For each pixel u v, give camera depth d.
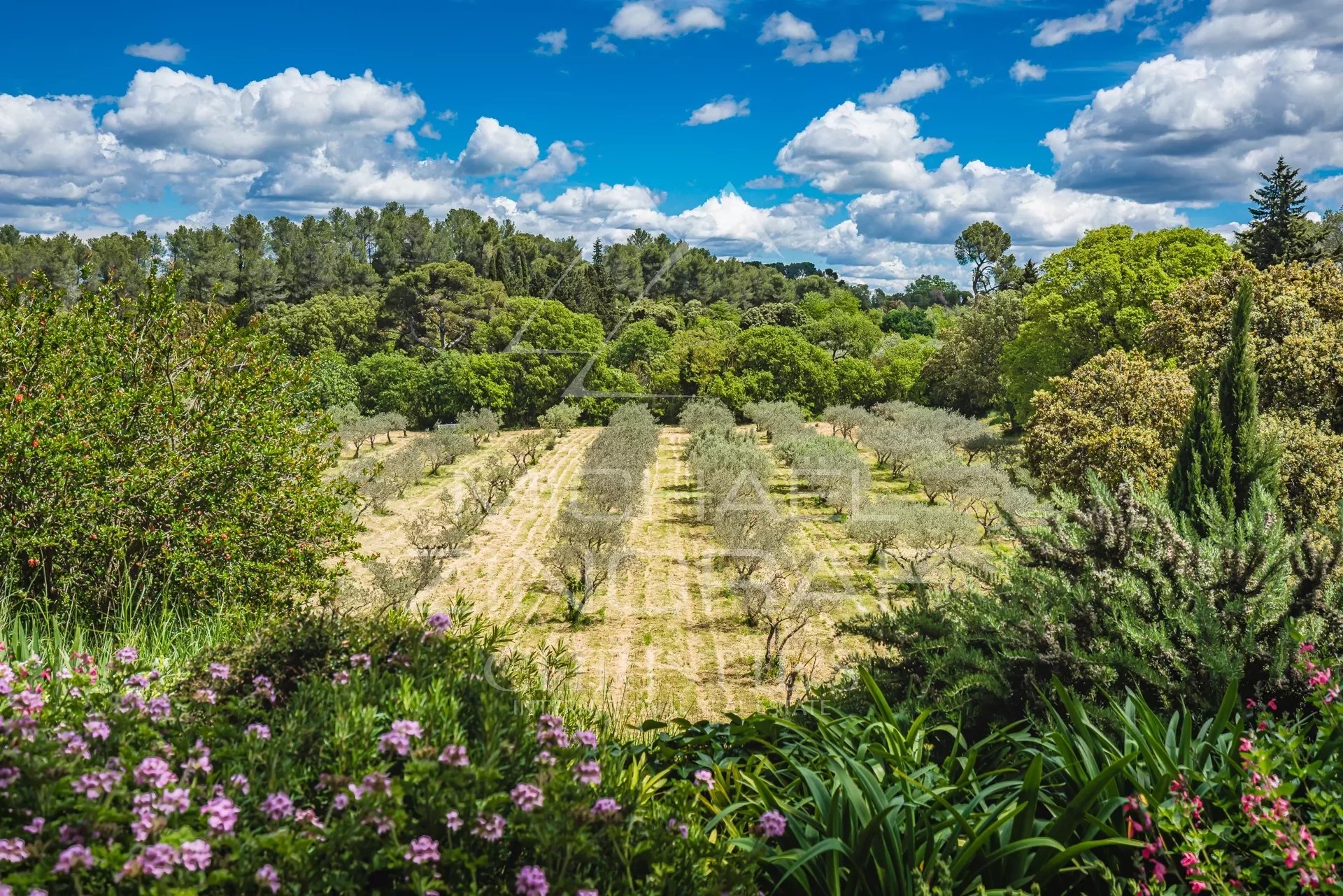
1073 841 2.84
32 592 10.34
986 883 2.70
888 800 2.81
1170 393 26.81
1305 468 20.03
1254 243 47.41
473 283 95.31
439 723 2.54
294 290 114.44
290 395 14.34
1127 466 24.34
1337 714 2.84
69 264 100.12
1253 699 3.71
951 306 149.12
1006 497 32.97
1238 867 2.58
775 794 3.25
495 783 2.35
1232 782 2.82
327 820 2.18
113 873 1.91
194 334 13.51
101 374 12.12
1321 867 2.32
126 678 2.89
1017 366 48.41
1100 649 4.02
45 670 3.11
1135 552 4.47
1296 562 4.04
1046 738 3.29
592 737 2.71
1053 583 4.60
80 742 2.27
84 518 10.59
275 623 3.32
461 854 2.04
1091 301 43.94
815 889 2.85
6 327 11.38
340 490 14.37
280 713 2.68
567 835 2.14
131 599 10.32
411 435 72.94
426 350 87.44
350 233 138.88
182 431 12.63
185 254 109.50
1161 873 2.50
